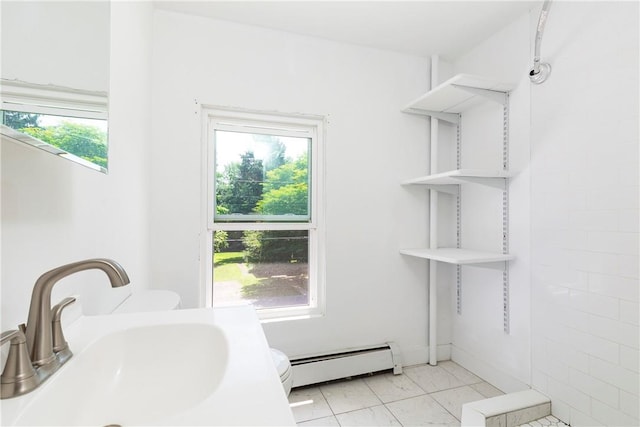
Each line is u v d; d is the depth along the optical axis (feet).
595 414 4.60
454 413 5.53
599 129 4.59
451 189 7.29
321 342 6.59
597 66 4.61
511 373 5.99
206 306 6.19
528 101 5.69
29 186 2.23
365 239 6.93
